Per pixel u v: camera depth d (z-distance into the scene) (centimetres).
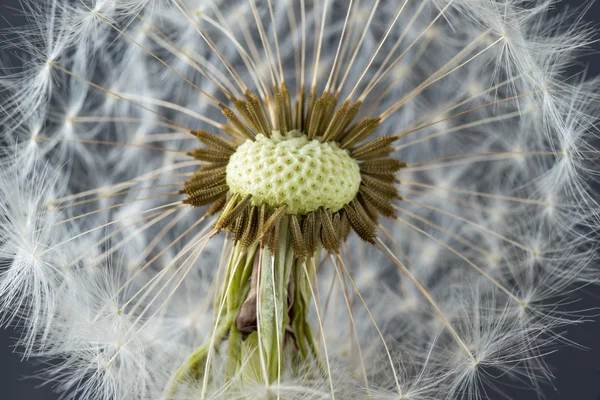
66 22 11
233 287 10
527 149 11
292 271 10
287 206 10
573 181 11
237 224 10
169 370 10
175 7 11
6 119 11
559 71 11
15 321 11
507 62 11
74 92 11
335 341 11
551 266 11
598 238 11
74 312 10
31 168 11
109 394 10
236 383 10
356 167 10
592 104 11
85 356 10
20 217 10
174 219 11
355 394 10
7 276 10
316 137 10
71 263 10
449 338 11
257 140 10
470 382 10
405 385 10
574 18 11
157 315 11
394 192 10
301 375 10
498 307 11
